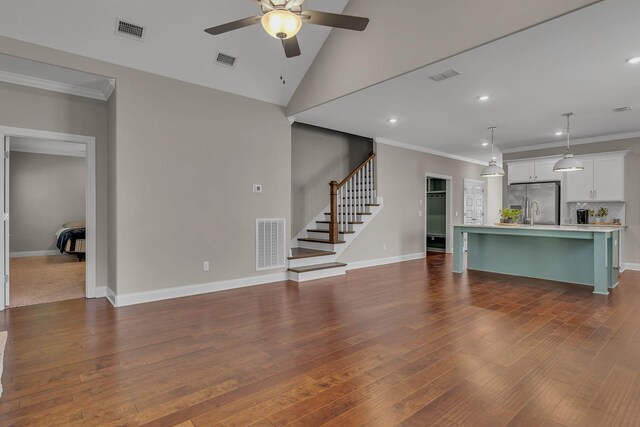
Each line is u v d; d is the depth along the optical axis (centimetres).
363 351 264
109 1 323
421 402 195
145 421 178
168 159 409
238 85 456
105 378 223
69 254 773
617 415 182
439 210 911
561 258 507
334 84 438
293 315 351
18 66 346
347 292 446
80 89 405
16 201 784
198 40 385
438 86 395
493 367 237
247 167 479
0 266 368
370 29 390
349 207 655
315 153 670
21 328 314
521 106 464
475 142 704
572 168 489
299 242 635
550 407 189
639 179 601
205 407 191
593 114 501
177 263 418
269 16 220
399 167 715
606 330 306
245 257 478
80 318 341
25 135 379
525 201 715
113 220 389
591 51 311
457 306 382
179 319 338
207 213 442
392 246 704
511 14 279
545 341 282
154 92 399
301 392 206
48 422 177
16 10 305
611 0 237
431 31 333
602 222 629
